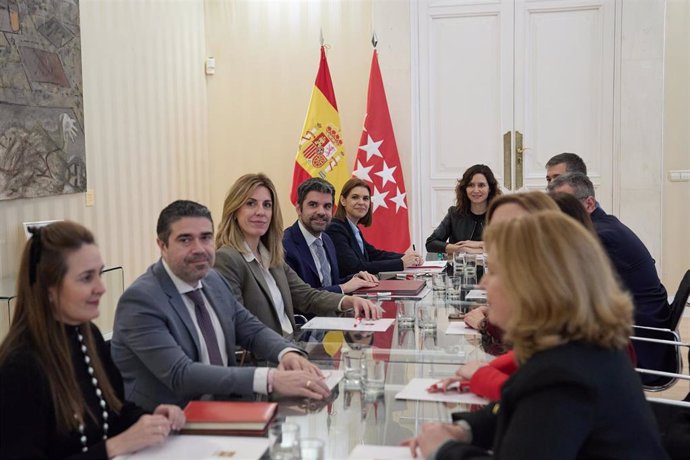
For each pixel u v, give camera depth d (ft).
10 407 4.89
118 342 7.04
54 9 14.89
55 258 5.20
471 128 20.34
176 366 6.70
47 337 5.18
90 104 16.62
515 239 4.18
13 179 13.88
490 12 19.95
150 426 5.17
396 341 8.32
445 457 4.62
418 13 20.25
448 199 20.63
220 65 21.36
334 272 12.83
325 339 8.48
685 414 8.02
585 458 4.01
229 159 21.58
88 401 5.54
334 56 20.79
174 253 7.23
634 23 19.15
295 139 21.20
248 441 5.30
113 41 17.40
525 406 3.96
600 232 10.95
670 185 19.56
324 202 12.09
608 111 19.57
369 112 19.92
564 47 19.70
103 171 17.08
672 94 19.36
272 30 21.06
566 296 4.02
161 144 19.34
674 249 19.66
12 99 13.78
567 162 13.85
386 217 19.92
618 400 4.00
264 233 9.75
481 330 8.75
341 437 5.40
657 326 10.91
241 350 8.45
